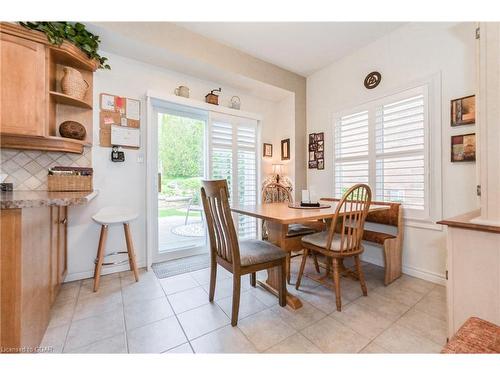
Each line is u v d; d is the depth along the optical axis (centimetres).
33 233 119
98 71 231
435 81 215
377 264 268
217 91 311
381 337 138
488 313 99
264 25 241
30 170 197
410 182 234
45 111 173
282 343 133
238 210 192
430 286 207
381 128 259
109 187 238
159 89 268
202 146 320
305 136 361
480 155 104
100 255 203
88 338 136
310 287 206
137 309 169
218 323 152
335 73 314
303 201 226
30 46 168
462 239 106
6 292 100
